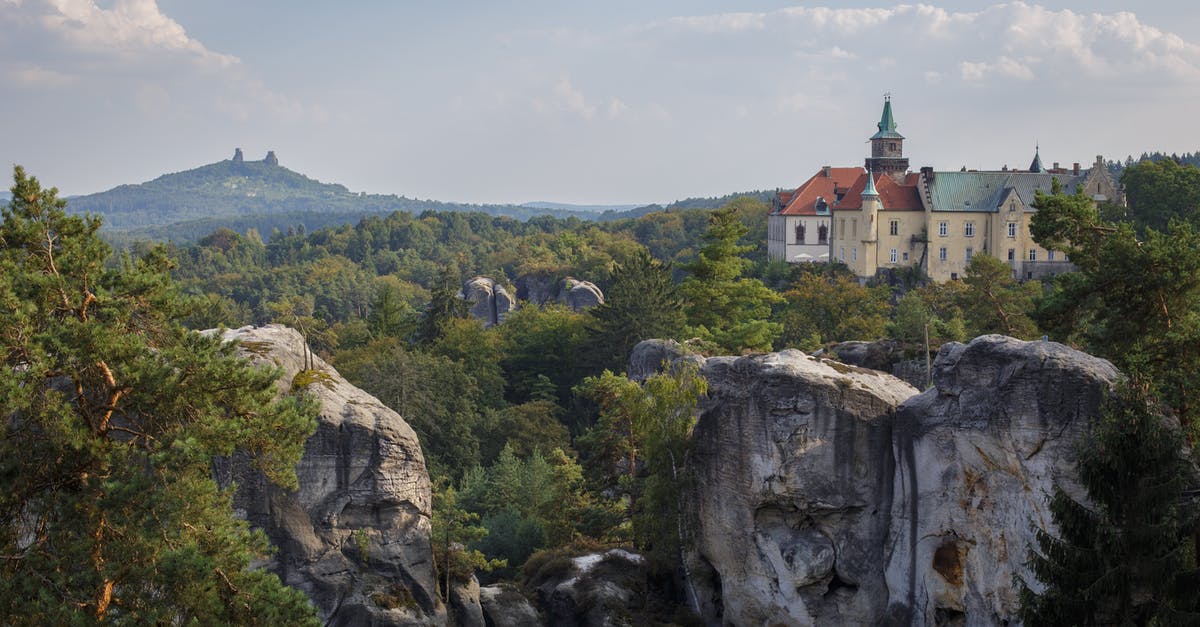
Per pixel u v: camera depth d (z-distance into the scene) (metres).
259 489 49.94
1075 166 170.38
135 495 30.39
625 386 63.41
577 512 72.88
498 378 118.88
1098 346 55.81
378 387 100.44
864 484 52.31
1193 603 35.66
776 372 53.31
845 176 181.88
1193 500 40.53
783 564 53.25
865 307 126.88
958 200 160.88
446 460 97.88
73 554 29.97
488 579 72.75
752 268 171.75
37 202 34.66
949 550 49.44
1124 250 55.00
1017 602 44.66
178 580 29.97
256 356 52.50
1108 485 38.31
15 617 28.34
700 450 57.81
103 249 34.59
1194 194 137.62
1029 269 158.50
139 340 32.44
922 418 50.72
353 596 50.72
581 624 58.69
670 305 117.81
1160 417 42.09
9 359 31.45
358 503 51.47
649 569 62.94
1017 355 47.31
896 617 51.38
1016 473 46.88
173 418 33.00
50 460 30.86
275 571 50.06
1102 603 36.97
